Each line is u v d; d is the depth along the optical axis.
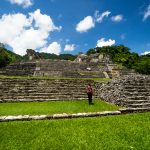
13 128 8.98
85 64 33.56
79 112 11.97
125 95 14.21
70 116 11.15
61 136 8.10
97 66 33.22
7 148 6.93
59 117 10.98
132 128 9.12
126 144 7.37
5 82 17.36
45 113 11.67
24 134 8.28
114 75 30.22
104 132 8.59
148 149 6.95
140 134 8.38
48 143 7.41
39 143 7.40
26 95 16.50
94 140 7.71
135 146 7.20
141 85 15.73
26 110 12.38
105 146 7.18
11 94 16.25
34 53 40.41
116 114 12.07
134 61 66.06
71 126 9.38
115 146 7.16
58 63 32.75
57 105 14.13
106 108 13.22
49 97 16.45
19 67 31.16
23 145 7.21
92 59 43.59
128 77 16.11
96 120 10.43
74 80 18.98
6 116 10.68
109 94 15.84
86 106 13.84
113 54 74.62
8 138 7.83
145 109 13.10
